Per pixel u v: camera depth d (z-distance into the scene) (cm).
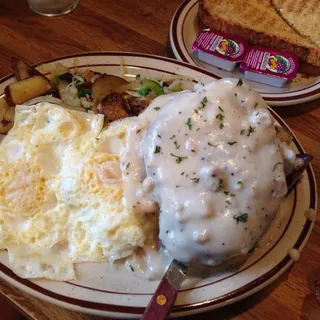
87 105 30
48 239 24
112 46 39
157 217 24
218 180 22
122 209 24
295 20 40
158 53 39
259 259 24
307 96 35
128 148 26
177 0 44
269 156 23
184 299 23
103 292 23
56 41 38
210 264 23
